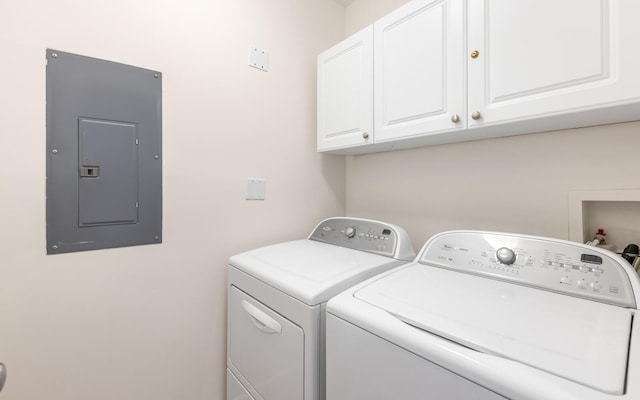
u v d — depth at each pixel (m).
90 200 1.11
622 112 0.85
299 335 0.89
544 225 1.16
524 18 0.90
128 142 1.18
